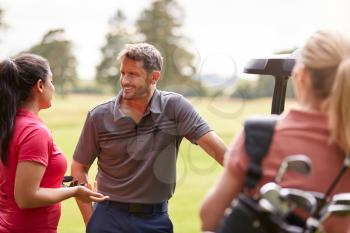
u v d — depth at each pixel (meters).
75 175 4.25
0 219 3.54
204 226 2.43
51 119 15.54
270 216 2.19
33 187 3.40
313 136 2.30
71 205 9.59
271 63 3.63
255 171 2.29
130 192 4.11
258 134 2.33
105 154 4.13
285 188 2.27
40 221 3.57
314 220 2.18
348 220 2.32
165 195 4.18
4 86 3.45
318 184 2.28
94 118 4.11
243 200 2.27
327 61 2.30
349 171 2.29
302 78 2.39
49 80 3.64
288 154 2.29
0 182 3.54
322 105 2.33
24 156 3.38
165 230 4.18
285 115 2.39
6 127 3.42
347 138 2.24
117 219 4.12
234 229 2.26
